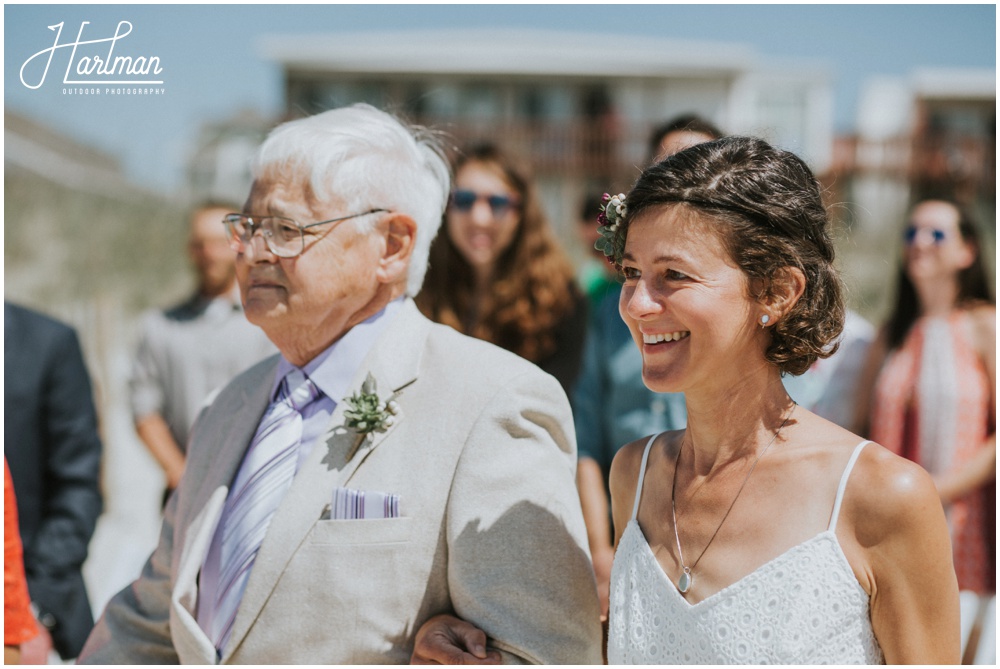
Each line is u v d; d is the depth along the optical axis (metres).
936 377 3.87
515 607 1.82
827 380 3.75
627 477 1.92
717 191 1.55
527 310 3.58
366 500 1.92
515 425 1.90
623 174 18.73
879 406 3.97
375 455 1.96
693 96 19.19
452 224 3.74
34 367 3.28
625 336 3.21
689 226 1.56
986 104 19.09
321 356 2.10
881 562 1.49
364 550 1.89
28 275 15.05
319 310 2.02
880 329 4.11
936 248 3.93
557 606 1.84
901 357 3.97
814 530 1.53
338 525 1.90
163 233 16.00
